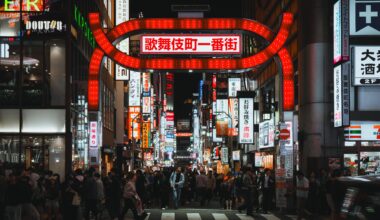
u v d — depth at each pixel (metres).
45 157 32.47
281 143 26.64
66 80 32.59
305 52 35.59
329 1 34.91
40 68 32.53
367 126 32.78
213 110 75.94
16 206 15.73
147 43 26.62
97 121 27.25
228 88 62.91
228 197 31.80
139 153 77.38
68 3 32.75
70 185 19.81
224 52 26.61
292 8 41.16
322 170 24.00
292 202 26.78
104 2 49.75
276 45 26.67
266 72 52.66
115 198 22.12
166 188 30.97
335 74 31.08
